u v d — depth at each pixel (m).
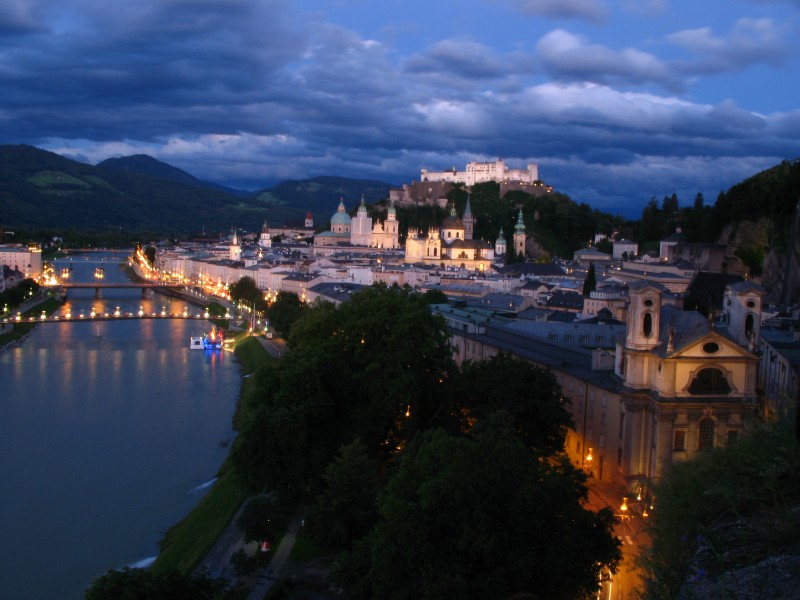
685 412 135.62
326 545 120.88
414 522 92.25
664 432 135.88
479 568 90.38
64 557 147.12
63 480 186.12
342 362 164.50
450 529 92.94
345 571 102.38
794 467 54.06
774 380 158.25
